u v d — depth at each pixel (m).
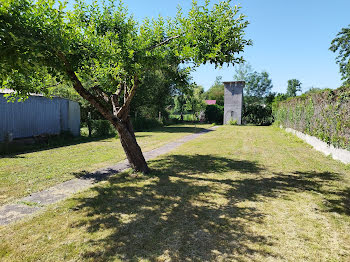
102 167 7.65
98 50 4.93
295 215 4.16
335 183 5.96
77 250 3.10
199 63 5.42
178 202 4.75
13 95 6.55
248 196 5.08
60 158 9.06
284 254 3.03
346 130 7.99
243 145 12.67
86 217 4.06
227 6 5.21
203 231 3.62
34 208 4.42
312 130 11.97
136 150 6.88
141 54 5.74
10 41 3.11
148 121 25.83
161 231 3.61
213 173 6.94
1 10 3.23
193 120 39.88
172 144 13.23
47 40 3.66
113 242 3.30
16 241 3.29
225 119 35.69
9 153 10.16
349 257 2.97
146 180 6.21
